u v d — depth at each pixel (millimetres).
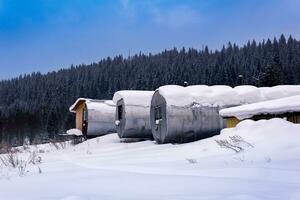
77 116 37438
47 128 64750
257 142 12156
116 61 132375
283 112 14773
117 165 11867
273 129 12812
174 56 127312
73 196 5984
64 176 9461
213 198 5406
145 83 86125
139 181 7711
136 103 25312
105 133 33188
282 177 7090
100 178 8562
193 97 20125
